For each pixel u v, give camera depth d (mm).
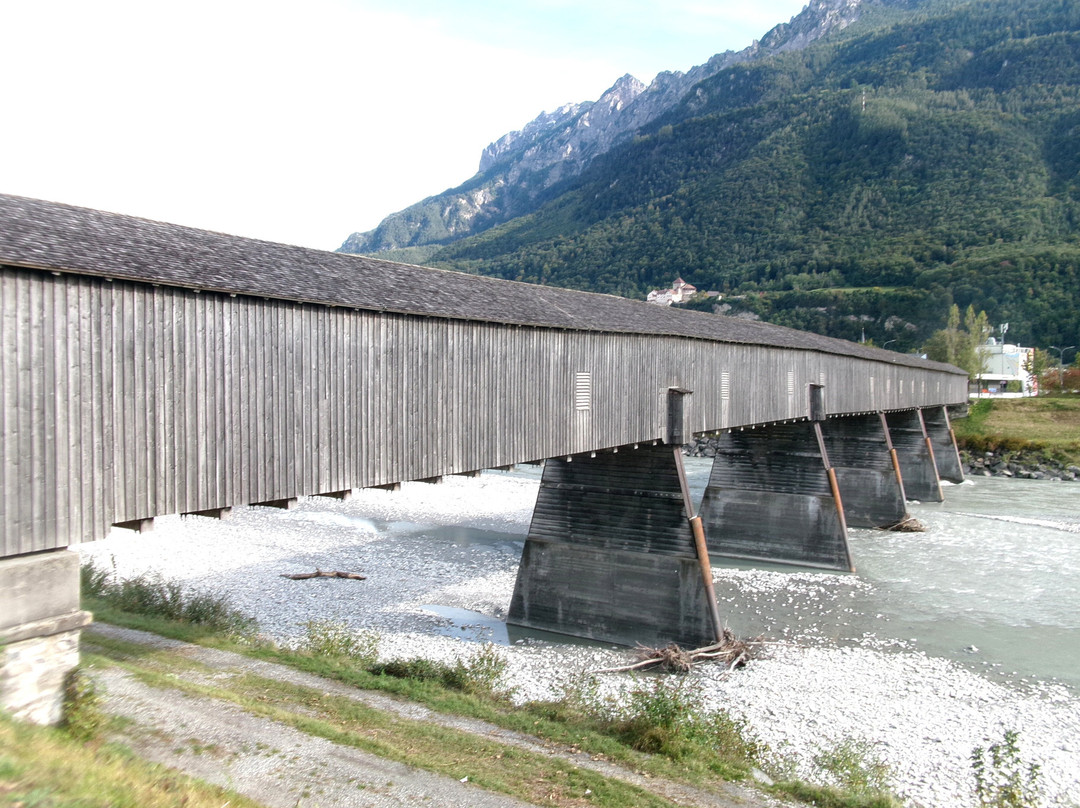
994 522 37031
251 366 11070
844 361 33000
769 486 29688
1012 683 17547
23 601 8273
